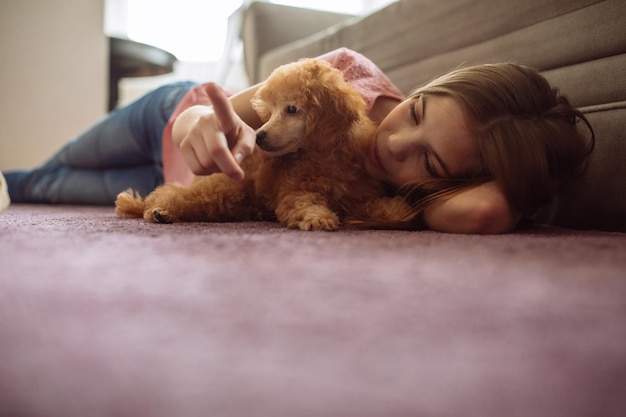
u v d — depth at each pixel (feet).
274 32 8.29
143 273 1.43
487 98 2.81
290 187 2.85
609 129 3.44
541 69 4.00
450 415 0.76
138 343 0.93
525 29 4.13
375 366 0.89
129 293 1.23
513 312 1.19
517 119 2.84
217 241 2.05
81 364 0.85
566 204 3.69
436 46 4.91
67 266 1.50
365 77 3.63
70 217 3.36
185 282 1.34
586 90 3.65
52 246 1.84
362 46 5.90
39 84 9.70
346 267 1.59
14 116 9.63
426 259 1.76
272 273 1.47
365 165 2.99
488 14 4.40
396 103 3.63
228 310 1.13
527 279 1.49
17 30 9.51
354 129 2.83
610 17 3.53
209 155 2.42
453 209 2.72
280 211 2.81
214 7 11.44
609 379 0.91
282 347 0.94
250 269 1.52
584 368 0.93
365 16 5.91
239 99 3.32
